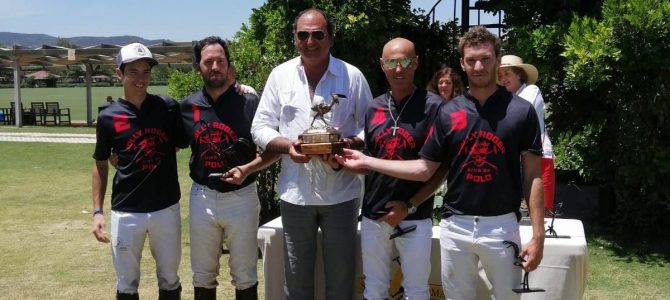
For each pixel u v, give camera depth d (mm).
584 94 6848
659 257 6078
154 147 3854
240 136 3902
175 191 4008
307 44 3537
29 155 14688
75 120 26906
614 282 5426
